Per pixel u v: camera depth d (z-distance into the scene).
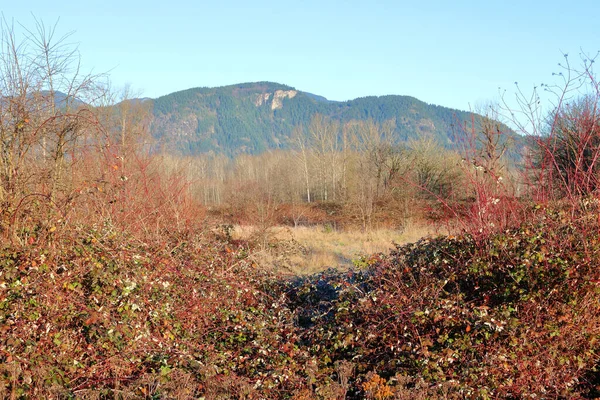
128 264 5.94
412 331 5.67
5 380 4.34
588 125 6.38
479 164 6.95
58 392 4.52
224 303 6.83
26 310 5.07
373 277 6.89
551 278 5.52
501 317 5.32
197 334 6.19
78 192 6.51
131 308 5.54
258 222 14.94
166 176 12.36
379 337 5.89
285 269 11.54
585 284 5.31
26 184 6.24
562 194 7.25
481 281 6.16
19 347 4.80
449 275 6.32
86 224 6.48
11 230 5.55
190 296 6.56
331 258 13.30
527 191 7.82
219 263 8.18
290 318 6.78
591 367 5.21
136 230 8.45
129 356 5.20
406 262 7.05
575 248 5.80
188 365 5.27
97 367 5.04
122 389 4.79
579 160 6.40
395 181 28.09
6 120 6.41
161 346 5.51
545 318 5.38
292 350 5.83
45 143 7.43
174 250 7.68
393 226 22.80
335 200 37.59
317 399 4.87
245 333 6.18
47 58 7.44
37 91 6.99
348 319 6.20
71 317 5.21
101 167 8.70
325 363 5.68
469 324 5.41
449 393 4.83
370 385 4.88
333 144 47.62
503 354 5.04
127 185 9.18
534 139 6.63
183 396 4.61
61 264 5.48
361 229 23.23
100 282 5.53
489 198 6.86
